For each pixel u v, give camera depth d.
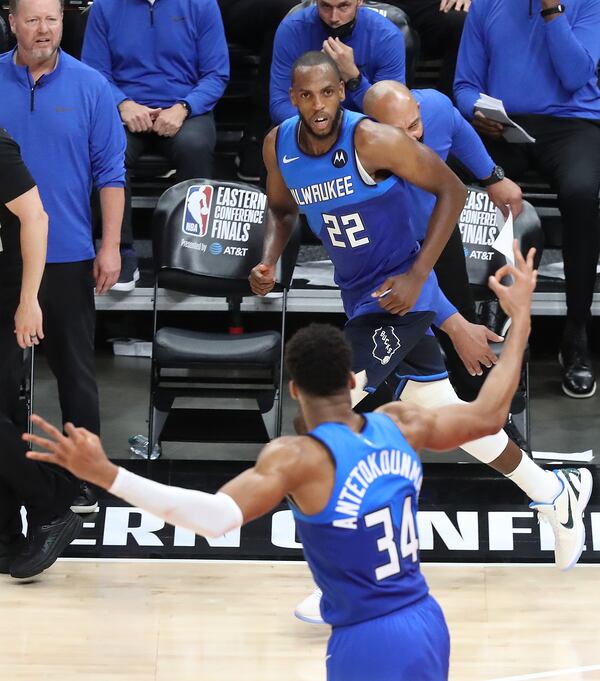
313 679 13.46
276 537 16.75
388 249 14.76
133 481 8.84
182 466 18.67
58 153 16.78
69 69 16.86
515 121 22.02
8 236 15.53
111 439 20.06
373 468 9.67
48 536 15.72
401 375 15.58
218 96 22.83
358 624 9.73
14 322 15.84
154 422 18.94
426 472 18.62
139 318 24.69
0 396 16.00
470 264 19.11
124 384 22.36
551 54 21.41
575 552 15.78
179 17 22.56
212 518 8.98
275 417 18.81
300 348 9.85
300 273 22.69
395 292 14.32
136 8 22.55
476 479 18.36
